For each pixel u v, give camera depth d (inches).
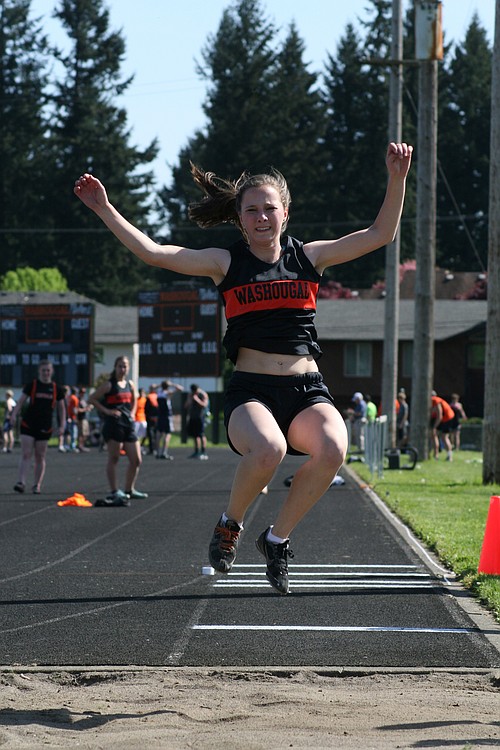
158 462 1641.2
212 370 2353.6
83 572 509.0
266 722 264.1
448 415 1716.3
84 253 4143.7
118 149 4195.4
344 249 286.5
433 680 307.0
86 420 2237.9
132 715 271.1
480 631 371.9
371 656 335.0
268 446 265.6
